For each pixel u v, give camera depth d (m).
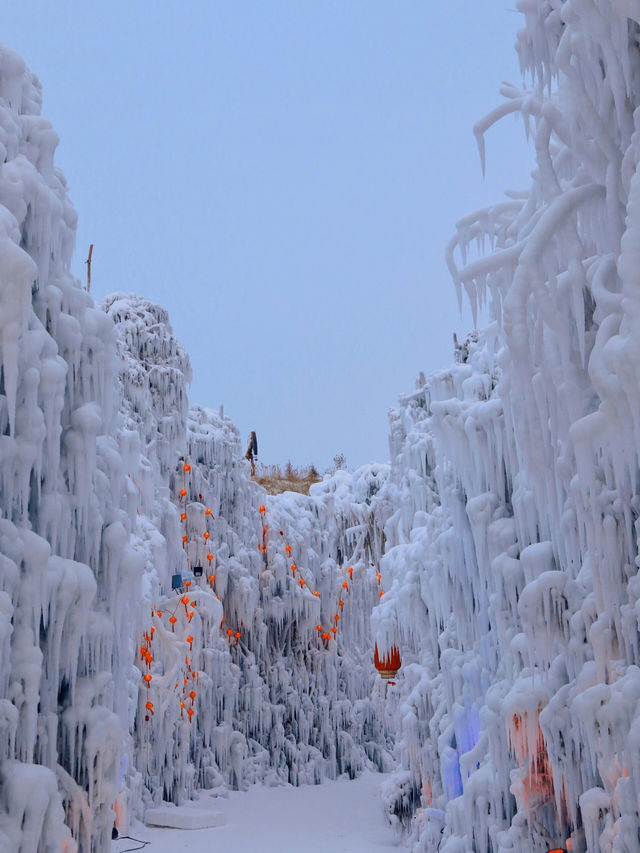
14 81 7.29
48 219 7.03
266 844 12.98
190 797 16.23
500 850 7.96
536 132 6.65
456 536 9.86
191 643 15.41
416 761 11.43
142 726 14.52
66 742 6.70
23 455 6.33
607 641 6.34
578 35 5.52
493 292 7.00
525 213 7.23
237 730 18.89
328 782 20.06
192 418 20.25
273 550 21.12
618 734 5.88
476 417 9.19
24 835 5.67
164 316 18.66
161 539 14.91
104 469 7.67
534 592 7.24
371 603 23.09
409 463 12.44
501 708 7.90
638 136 5.40
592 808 6.11
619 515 6.28
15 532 6.25
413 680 11.39
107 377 7.68
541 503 7.28
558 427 6.46
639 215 4.96
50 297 7.08
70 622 6.70
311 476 34.28
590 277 6.09
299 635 21.09
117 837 13.08
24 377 6.41
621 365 4.96
